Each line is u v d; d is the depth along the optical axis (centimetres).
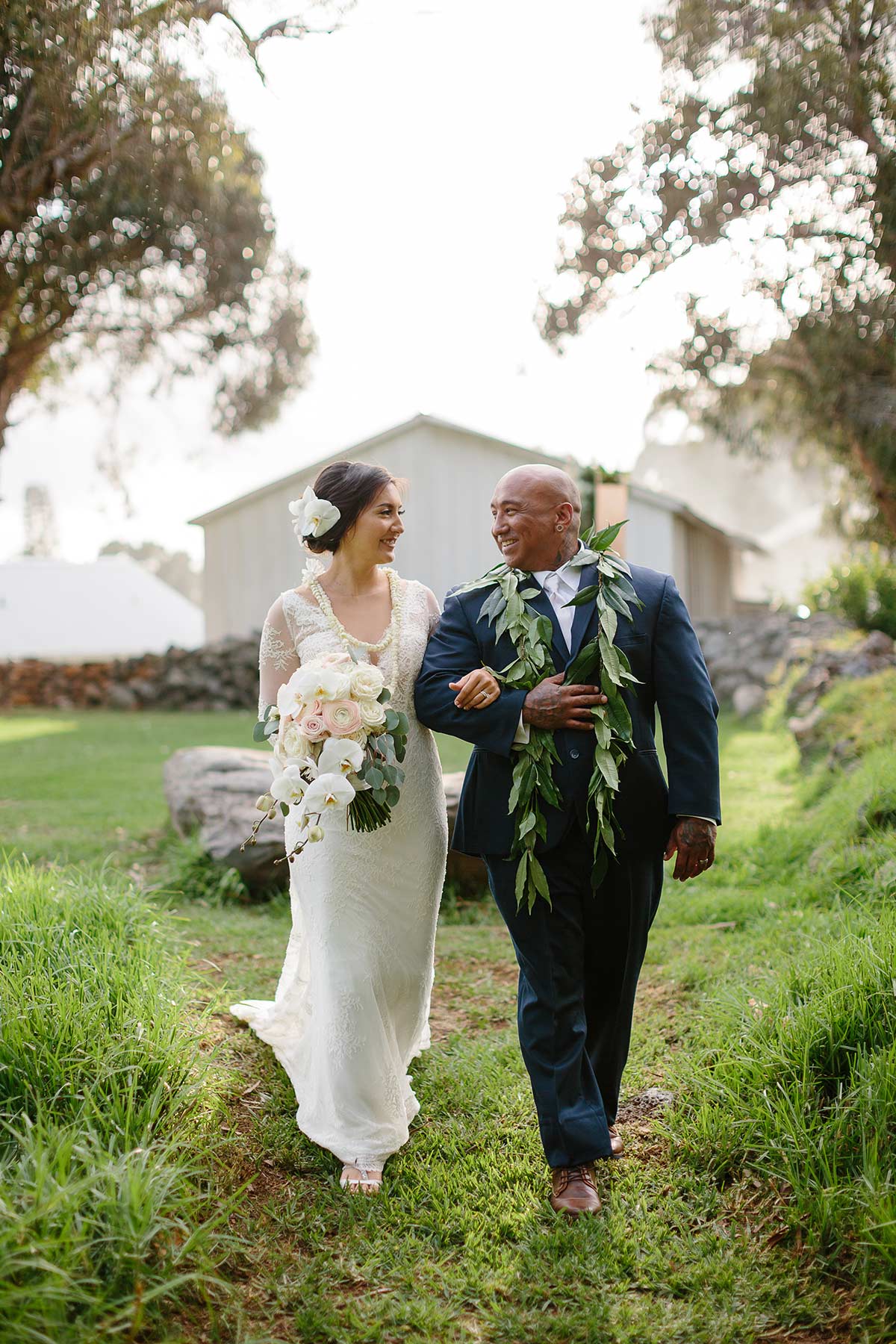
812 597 1764
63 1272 194
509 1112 313
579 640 277
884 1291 217
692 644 281
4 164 653
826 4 740
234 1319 219
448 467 1875
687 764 271
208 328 1475
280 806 296
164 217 992
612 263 1038
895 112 745
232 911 555
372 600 308
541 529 285
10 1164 231
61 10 548
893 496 1197
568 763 270
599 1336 214
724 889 541
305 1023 327
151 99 629
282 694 280
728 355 1210
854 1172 248
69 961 321
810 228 898
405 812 296
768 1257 237
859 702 857
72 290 1038
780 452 1539
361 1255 244
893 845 470
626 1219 254
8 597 3500
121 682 2164
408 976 300
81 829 756
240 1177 273
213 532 2161
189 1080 288
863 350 1013
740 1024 315
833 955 317
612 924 281
